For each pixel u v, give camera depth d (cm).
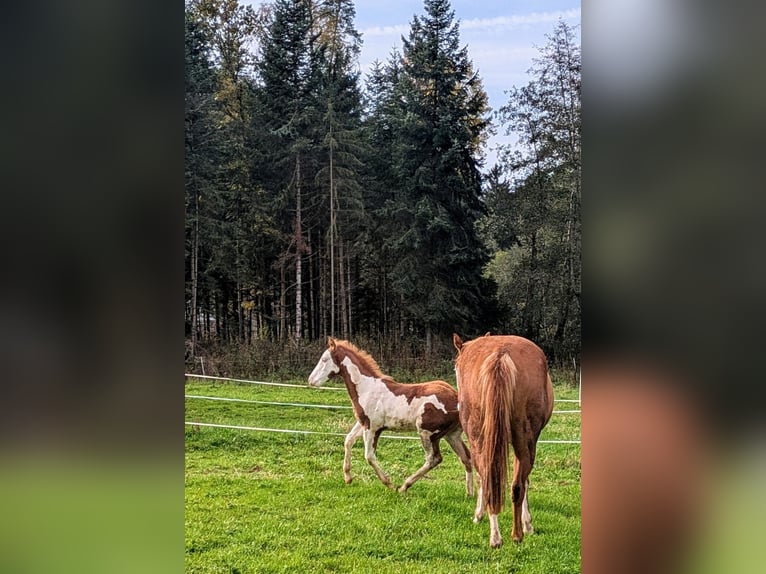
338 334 989
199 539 506
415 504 533
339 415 751
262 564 471
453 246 1013
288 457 650
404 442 669
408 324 987
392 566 468
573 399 799
